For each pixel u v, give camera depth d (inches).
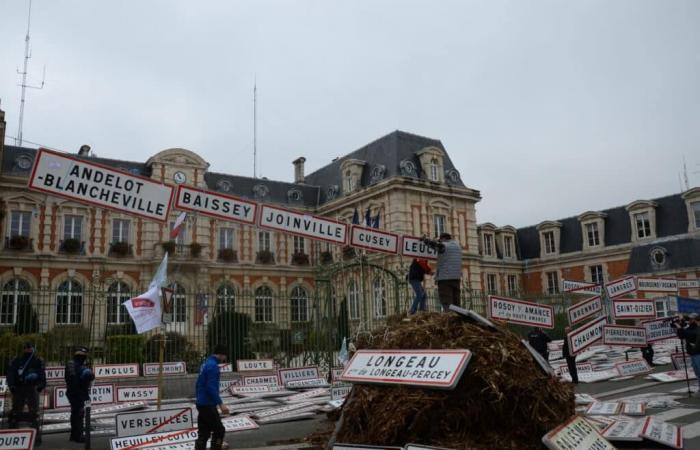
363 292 763.4
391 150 1519.4
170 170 1464.1
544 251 1916.8
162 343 434.0
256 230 1579.7
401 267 817.5
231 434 402.6
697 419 402.6
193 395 625.9
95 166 310.7
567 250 1851.6
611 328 577.0
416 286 450.3
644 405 438.3
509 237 1991.9
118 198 316.5
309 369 671.1
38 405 391.9
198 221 1482.5
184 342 752.3
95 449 373.4
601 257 1728.6
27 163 1322.6
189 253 1423.5
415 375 238.7
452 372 228.1
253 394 611.2
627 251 1651.1
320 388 631.8
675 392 536.4
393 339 288.2
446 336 277.3
